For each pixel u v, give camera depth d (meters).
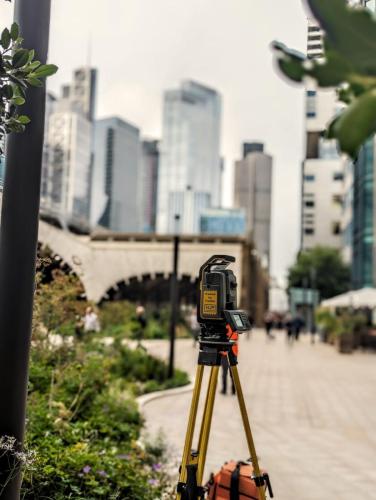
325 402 12.92
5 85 2.07
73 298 8.31
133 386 12.27
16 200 2.98
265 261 101.56
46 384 7.27
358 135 0.72
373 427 10.03
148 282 57.34
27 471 3.87
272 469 7.06
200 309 3.13
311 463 7.39
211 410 3.15
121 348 14.70
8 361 2.95
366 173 46.97
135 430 7.40
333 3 0.71
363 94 0.74
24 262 2.99
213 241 56.41
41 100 3.03
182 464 3.15
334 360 25.34
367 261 46.94
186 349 27.89
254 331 62.78
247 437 3.25
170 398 12.52
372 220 46.75
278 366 21.77
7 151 3.00
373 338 31.77
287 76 0.77
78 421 6.57
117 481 4.71
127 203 133.00
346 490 6.20
